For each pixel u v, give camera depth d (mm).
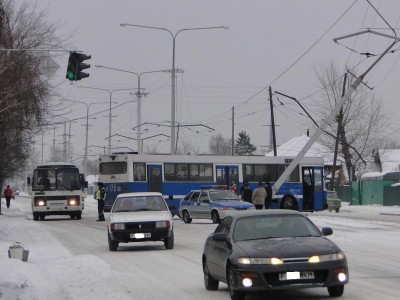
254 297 14633
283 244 14008
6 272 17562
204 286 16703
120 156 49281
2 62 30391
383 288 15656
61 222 47188
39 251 26203
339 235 31938
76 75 28453
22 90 31547
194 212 43000
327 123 47219
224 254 14641
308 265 13422
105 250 26766
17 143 43531
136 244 29406
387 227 37562
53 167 49812
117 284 17062
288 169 47625
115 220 26062
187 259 23031
